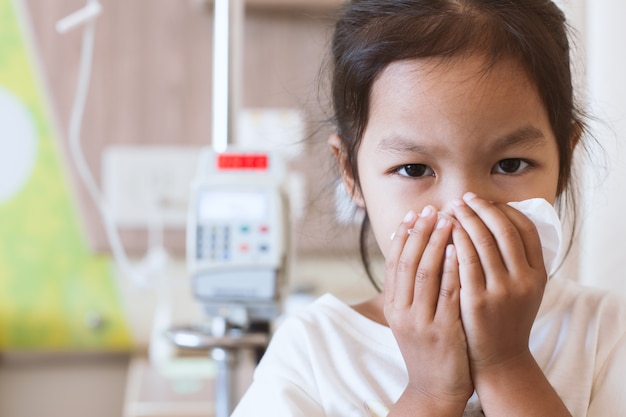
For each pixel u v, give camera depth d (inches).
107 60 86.7
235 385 50.5
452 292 32.7
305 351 37.5
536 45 34.2
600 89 46.6
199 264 51.6
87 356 88.9
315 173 83.7
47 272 88.1
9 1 85.7
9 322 88.3
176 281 88.4
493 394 32.3
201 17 87.6
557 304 38.1
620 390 35.5
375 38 35.4
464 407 33.2
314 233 81.5
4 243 87.6
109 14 86.7
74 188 87.1
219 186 52.5
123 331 89.4
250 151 53.9
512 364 32.6
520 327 32.4
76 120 74.4
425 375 33.2
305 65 86.7
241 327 51.8
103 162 87.0
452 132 33.1
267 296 51.2
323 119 45.6
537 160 33.9
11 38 86.0
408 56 34.3
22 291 88.4
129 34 86.9
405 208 34.3
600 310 37.8
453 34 34.2
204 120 87.7
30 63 86.1
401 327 33.4
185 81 87.5
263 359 38.4
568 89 37.1
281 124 85.3
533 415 31.9
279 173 53.4
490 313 32.1
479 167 33.4
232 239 51.6
